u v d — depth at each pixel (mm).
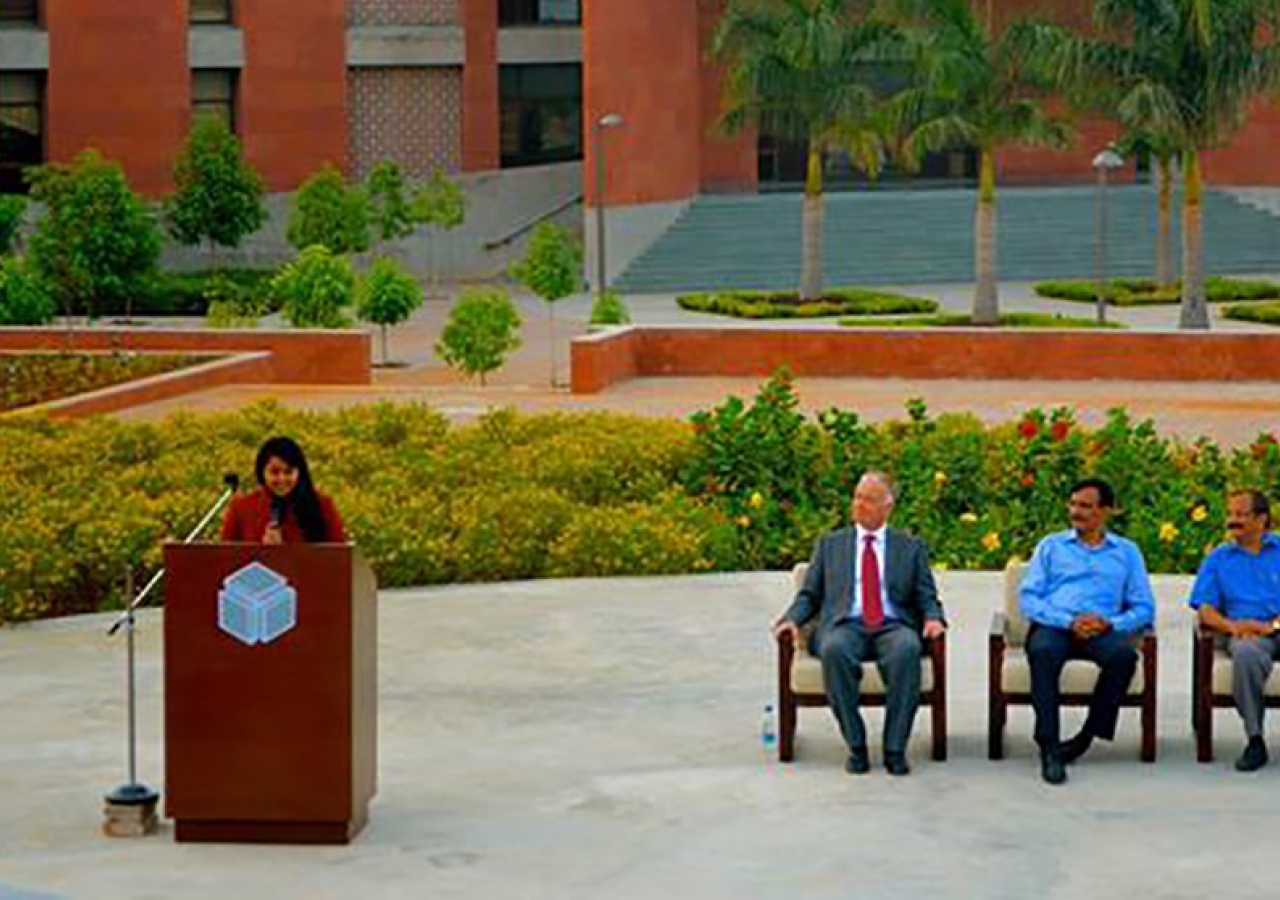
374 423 25266
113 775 14414
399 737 15430
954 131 52594
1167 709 15844
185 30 64562
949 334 35812
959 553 21094
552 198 70062
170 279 59625
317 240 59906
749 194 69000
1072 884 12164
